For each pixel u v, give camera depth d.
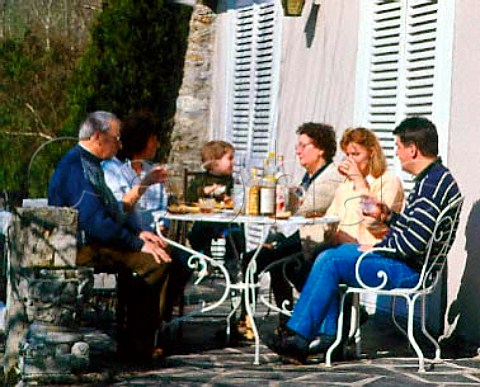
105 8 14.95
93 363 8.28
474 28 8.93
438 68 9.52
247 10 13.85
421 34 9.82
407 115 10.02
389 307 10.27
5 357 8.01
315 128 9.15
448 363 8.35
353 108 10.96
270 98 13.17
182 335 9.61
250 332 9.46
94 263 8.28
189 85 15.04
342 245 8.29
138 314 8.38
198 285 12.55
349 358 8.57
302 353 8.21
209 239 9.83
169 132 15.00
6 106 17.05
